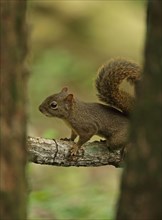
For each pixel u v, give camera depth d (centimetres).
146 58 594
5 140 632
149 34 593
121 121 1109
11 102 629
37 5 3222
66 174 1978
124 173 606
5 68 623
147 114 588
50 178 1944
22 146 645
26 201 658
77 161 975
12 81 627
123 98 1111
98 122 1107
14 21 622
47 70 2781
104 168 2191
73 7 3253
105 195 1611
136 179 593
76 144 974
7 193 635
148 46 593
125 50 3167
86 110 1123
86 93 2784
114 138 1075
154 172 584
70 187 1855
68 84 2791
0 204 633
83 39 3195
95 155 993
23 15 629
